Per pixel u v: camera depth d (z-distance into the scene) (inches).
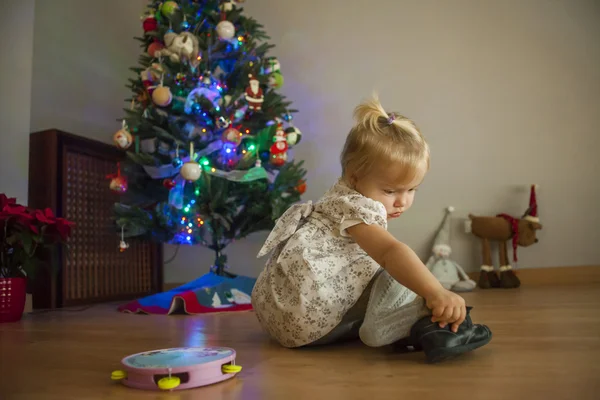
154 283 119.3
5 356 46.3
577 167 111.0
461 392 29.0
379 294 41.4
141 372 32.2
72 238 97.3
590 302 73.1
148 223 91.4
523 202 112.3
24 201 89.7
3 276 75.7
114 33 124.4
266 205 91.0
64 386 34.4
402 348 42.3
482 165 114.4
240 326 63.4
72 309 90.1
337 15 123.8
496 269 110.8
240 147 94.7
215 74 101.5
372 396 29.0
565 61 112.4
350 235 42.6
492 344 42.4
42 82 103.1
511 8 115.3
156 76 90.1
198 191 90.0
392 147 41.3
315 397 29.3
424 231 115.0
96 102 117.3
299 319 43.7
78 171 100.0
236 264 121.6
